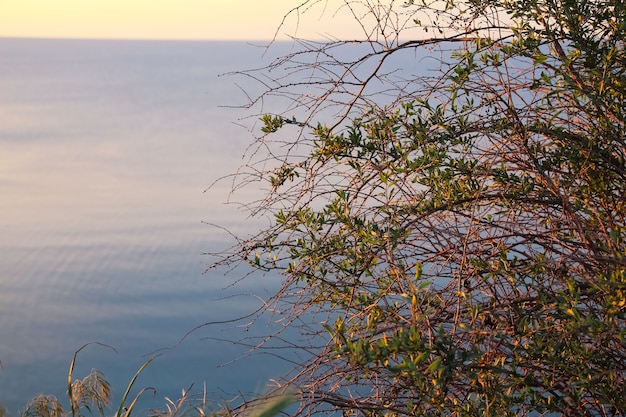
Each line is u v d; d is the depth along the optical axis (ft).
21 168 378.73
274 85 8.38
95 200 295.48
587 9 8.09
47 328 146.00
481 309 7.11
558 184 7.86
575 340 6.84
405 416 7.47
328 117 8.39
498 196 8.00
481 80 8.25
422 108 8.30
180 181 312.71
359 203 8.07
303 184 8.20
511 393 7.52
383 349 6.40
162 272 177.06
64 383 106.22
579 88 7.68
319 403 6.96
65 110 649.61
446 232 7.45
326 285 7.63
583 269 7.54
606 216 8.04
